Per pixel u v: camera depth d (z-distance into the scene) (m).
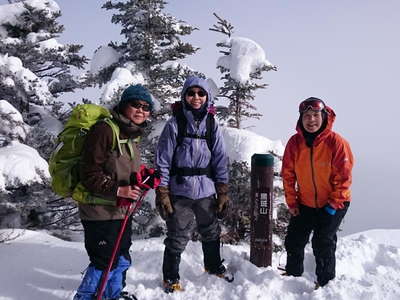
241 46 7.55
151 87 7.82
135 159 2.89
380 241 5.51
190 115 3.34
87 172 2.61
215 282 3.51
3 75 7.09
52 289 3.37
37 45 8.58
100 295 2.74
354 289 3.30
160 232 6.73
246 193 5.72
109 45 8.75
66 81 9.16
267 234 3.86
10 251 4.04
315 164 3.37
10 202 6.53
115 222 2.83
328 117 3.35
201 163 3.41
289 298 3.26
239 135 5.90
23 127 6.56
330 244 3.41
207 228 3.52
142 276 3.66
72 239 7.21
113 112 2.82
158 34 8.45
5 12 8.68
